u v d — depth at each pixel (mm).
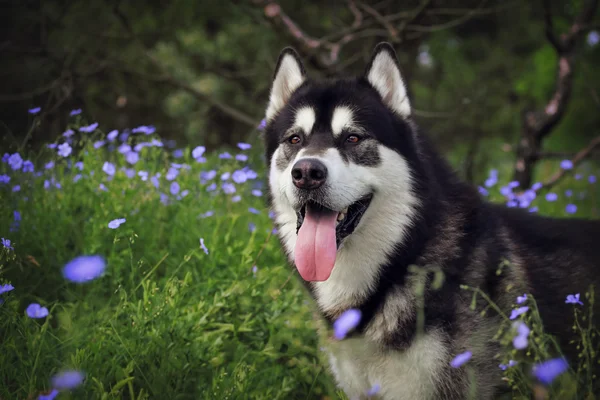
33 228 4434
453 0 9906
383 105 3723
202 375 3436
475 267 3422
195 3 10852
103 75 10414
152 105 11211
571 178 8648
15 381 3221
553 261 3664
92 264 3438
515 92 11016
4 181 4492
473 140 11148
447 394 3238
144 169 5188
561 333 3496
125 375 3113
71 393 2949
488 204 3910
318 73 8531
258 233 4895
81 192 4879
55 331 3596
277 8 7609
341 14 10898
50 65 9328
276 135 3906
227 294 3803
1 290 3180
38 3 9578
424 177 3590
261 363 3750
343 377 3514
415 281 3354
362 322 3439
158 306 3496
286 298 3986
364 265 3484
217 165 5570
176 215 4820
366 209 3500
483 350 3270
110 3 10062
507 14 12211
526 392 3027
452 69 12984
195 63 11492
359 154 3529
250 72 9742
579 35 7242
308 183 3387
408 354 3262
